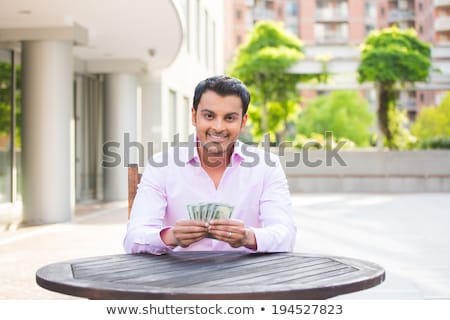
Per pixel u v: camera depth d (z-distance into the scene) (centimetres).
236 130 239
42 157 938
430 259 640
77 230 858
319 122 4678
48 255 648
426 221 1028
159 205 256
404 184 1861
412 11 5834
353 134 4634
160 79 1534
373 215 1135
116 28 1023
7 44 989
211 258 227
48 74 935
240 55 2372
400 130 2084
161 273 201
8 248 697
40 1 827
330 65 2123
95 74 1438
